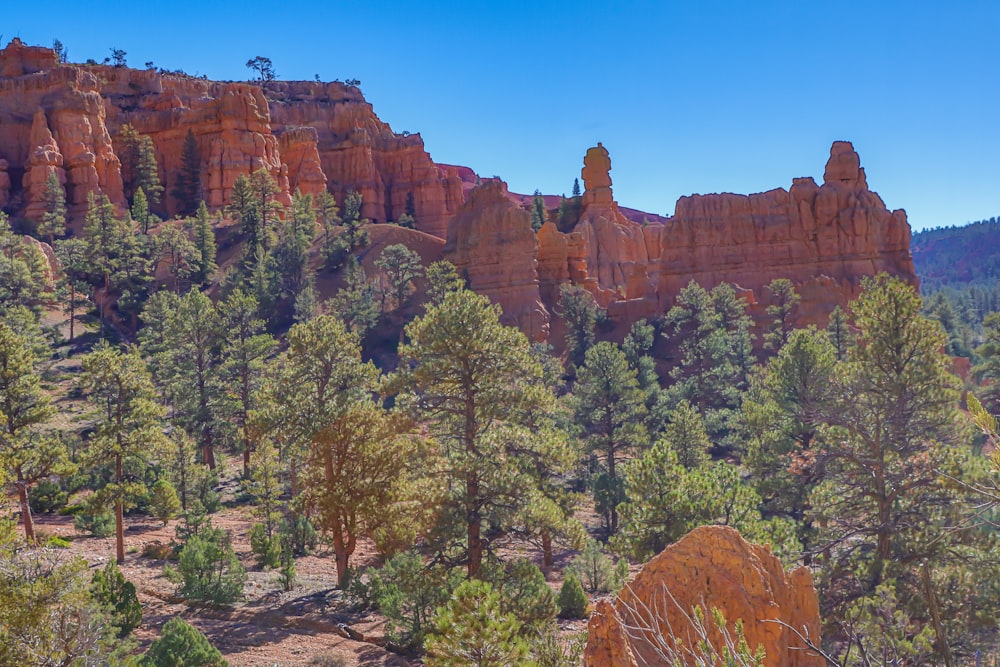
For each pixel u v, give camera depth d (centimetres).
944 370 2636
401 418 2905
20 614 1520
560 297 9719
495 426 2838
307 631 2678
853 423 2666
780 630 1163
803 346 3822
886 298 2689
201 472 4784
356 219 12700
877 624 1587
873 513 2602
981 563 2084
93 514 3616
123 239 9375
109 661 1648
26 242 9712
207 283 9806
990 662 1814
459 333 2706
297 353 3772
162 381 6556
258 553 3597
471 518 2575
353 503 3172
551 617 2189
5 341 3734
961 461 2381
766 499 3647
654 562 1245
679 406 4619
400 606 2581
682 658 843
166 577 3197
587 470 5184
